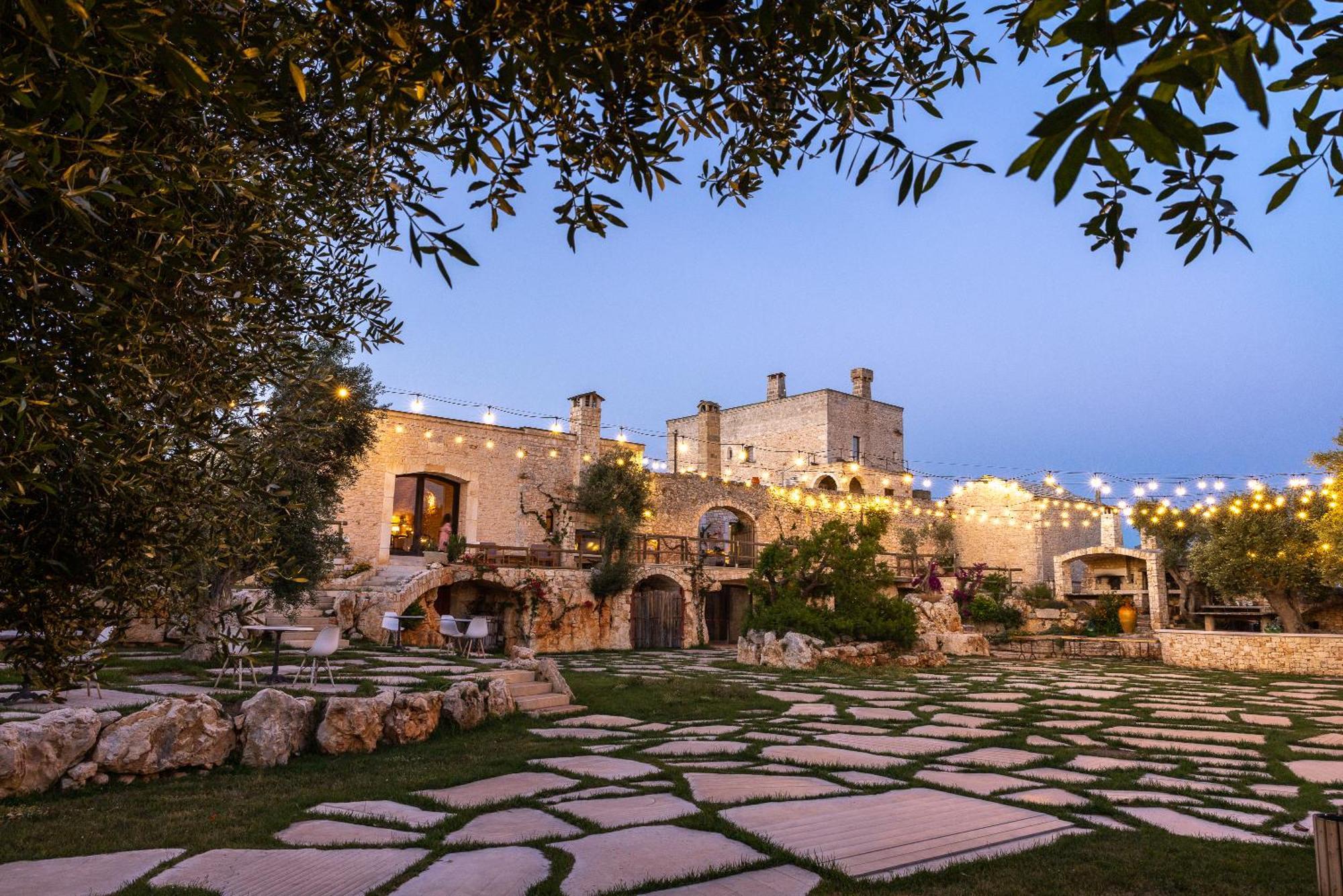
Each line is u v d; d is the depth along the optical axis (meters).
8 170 1.69
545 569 25.42
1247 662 22.88
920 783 7.11
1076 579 42.56
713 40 2.30
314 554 12.98
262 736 7.50
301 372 3.53
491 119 2.42
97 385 2.26
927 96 2.91
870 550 22.47
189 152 2.39
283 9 2.07
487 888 4.27
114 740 6.62
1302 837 5.46
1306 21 1.19
